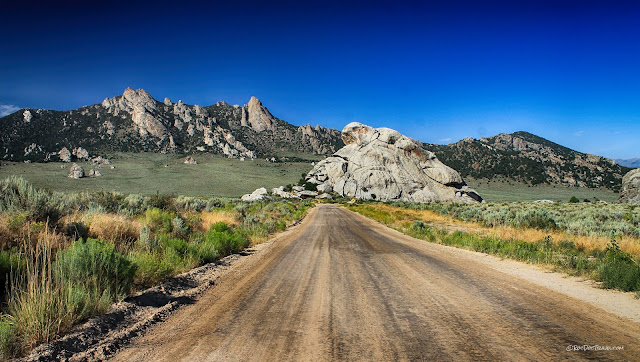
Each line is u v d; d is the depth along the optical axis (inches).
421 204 2337.6
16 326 152.9
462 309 197.8
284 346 149.3
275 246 530.0
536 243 481.1
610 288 243.1
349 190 4402.1
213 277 301.7
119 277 230.7
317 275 305.7
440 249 476.1
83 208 524.1
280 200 2928.2
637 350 137.9
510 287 251.3
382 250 468.1
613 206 1663.4
